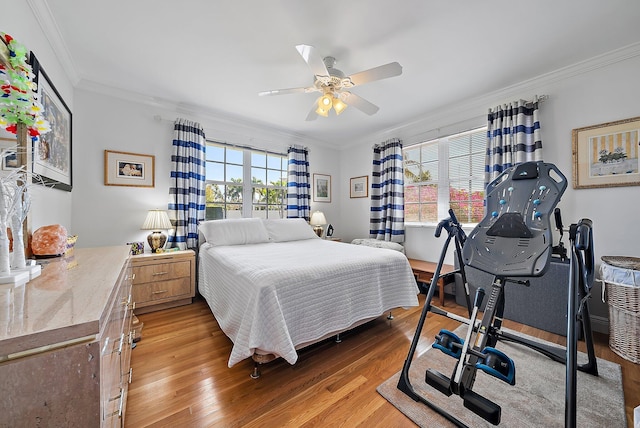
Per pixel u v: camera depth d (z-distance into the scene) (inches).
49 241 50.9
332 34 73.8
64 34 73.7
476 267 57.1
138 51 82.2
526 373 64.6
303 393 57.1
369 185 175.6
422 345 78.6
